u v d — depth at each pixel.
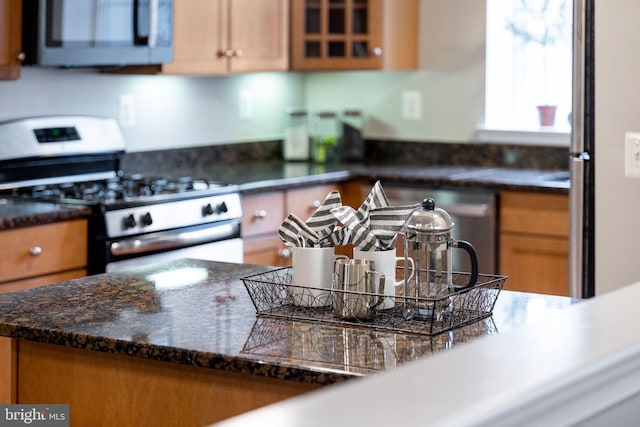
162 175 4.58
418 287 1.99
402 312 2.07
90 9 3.82
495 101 5.01
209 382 1.87
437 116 5.13
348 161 5.26
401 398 0.88
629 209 3.10
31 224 3.38
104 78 4.38
